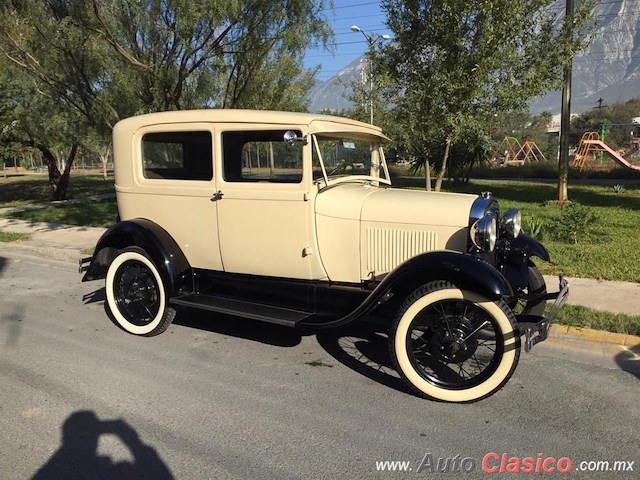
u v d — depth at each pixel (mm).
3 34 8672
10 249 9430
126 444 3166
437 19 6785
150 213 4926
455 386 3635
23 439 3229
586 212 8836
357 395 3795
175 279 4730
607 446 3119
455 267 3504
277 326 5266
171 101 9445
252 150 4332
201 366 4324
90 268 5199
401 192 4453
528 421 3410
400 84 7477
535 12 6793
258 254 4453
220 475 2865
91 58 8773
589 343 4590
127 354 4602
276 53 9867
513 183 21141
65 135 11805
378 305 3807
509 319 3469
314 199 4199
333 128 4266
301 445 3150
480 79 6754
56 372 4227
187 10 7863
